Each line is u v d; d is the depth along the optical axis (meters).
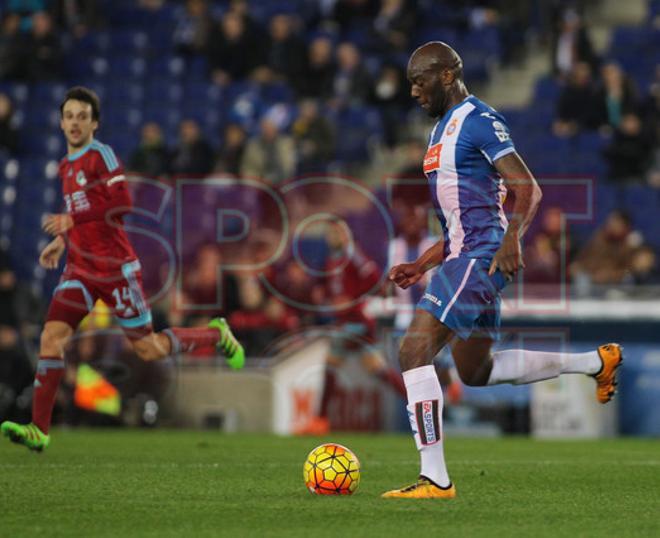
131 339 27.59
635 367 43.16
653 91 61.34
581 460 29.52
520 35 70.56
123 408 42.41
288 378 42.75
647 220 55.69
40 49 65.56
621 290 43.81
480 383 21.53
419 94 20.48
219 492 20.64
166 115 64.75
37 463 26.27
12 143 61.34
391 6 66.62
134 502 19.08
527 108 63.56
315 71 64.81
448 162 20.03
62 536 15.41
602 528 16.50
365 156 61.50
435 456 19.56
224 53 66.31
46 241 58.59
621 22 73.44
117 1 71.88
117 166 26.39
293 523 16.67
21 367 43.44
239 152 56.59
